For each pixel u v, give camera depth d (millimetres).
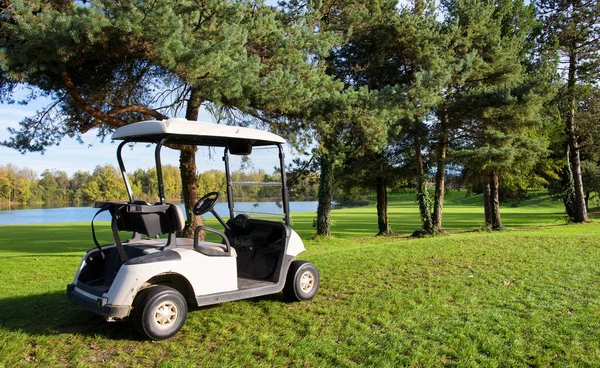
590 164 28812
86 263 4512
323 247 13352
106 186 43438
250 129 4840
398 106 11125
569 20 20422
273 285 4805
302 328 4211
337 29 13180
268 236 5230
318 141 10672
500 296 5207
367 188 21188
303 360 3467
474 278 6199
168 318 3992
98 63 8594
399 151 18578
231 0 8719
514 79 16609
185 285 4359
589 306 4711
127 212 4207
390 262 7605
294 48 9938
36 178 71938
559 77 19297
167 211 4258
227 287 4434
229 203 5582
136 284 3840
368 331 4078
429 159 18484
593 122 22484
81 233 19625
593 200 39500
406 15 14641
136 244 4555
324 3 12375
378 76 16828
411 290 5582
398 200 71812
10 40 7297
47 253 12703
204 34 8391
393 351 3584
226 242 4504
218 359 3508
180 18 7566
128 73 9086
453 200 62719
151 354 3635
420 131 16266
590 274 6293
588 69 20672
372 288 5746
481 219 28000
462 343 3748
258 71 8945
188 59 7695
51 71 8375
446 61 15086
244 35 8523
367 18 13797
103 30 7363
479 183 19688
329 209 17188
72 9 7824
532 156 16984
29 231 20688
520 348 3621
